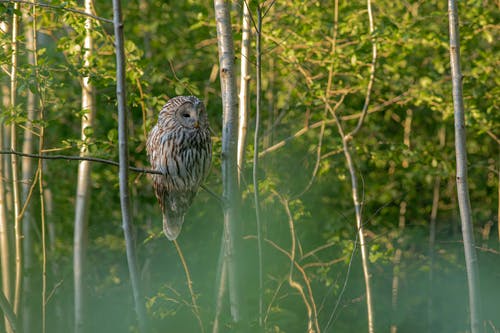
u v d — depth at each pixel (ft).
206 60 55.98
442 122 60.18
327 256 52.80
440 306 58.23
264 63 51.60
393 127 64.49
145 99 42.73
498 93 46.19
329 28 44.62
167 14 54.95
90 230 60.59
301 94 47.14
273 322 36.96
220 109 55.62
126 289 60.44
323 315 43.52
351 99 54.90
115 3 23.81
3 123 37.78
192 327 42.93
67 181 58.80
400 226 61.26
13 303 40.50
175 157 31.94
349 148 48.67
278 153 55.98
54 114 52.03
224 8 28.76
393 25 41.52
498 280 56.08
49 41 57.11
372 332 40.98
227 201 28.73
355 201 41.73
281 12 46.52
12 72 35.63
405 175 59.31
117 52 23.80
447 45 44.24
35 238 58.54
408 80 49.03
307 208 51.85
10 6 30.83
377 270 57.16
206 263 57.06
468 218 27.02
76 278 44.34
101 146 38.42
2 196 40.22
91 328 55.11
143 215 59.67
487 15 44.60
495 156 64.23
